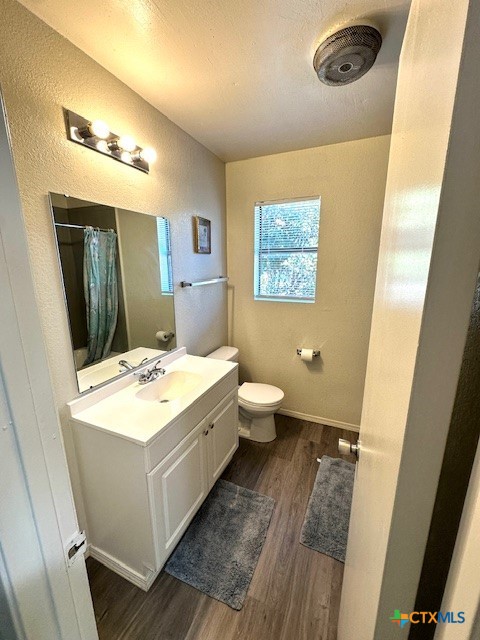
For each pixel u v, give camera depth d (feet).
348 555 3.11
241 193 7.79
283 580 4.05
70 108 3.66
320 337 7.77
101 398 4.40
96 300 4.33
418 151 1.32
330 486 5.77
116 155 4.38
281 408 8.70
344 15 3.25
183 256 6.28
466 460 1.18
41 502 1.47
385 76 4.23
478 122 0.80
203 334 7.38
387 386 1.63
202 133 6.05
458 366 0.96
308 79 4.32
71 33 3.43
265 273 8.25
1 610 1.35
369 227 6.67
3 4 2.89
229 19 3.27
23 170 3.24
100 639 3.41
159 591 3.91
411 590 1.24
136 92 4.63
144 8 3.10
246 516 5.06
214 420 5.19
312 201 7.25
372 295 6.98
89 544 4.38
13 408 1.32
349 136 6.21
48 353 3.67
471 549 0.88
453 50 0.87
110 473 3.80
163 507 3.85
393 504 1.18
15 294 1.30
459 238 0.88
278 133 6.05
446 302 0.94
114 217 4.51
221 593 3.87
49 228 3.57
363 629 1.69
